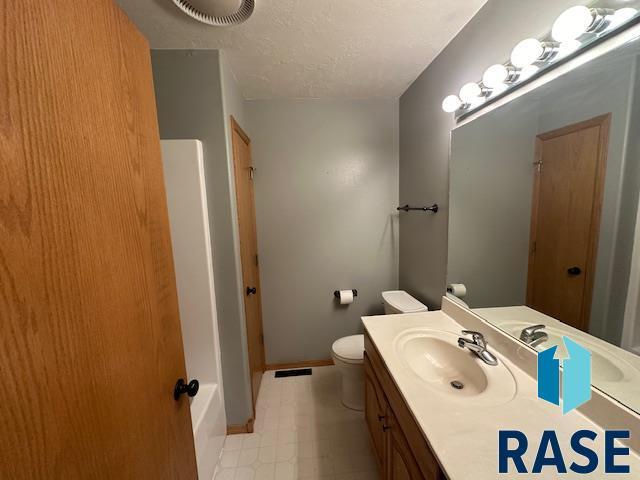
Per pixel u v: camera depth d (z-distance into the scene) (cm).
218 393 151
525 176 97
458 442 66
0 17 32
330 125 208
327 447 154
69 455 40
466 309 132
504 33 102
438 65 149
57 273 40
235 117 163
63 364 40
